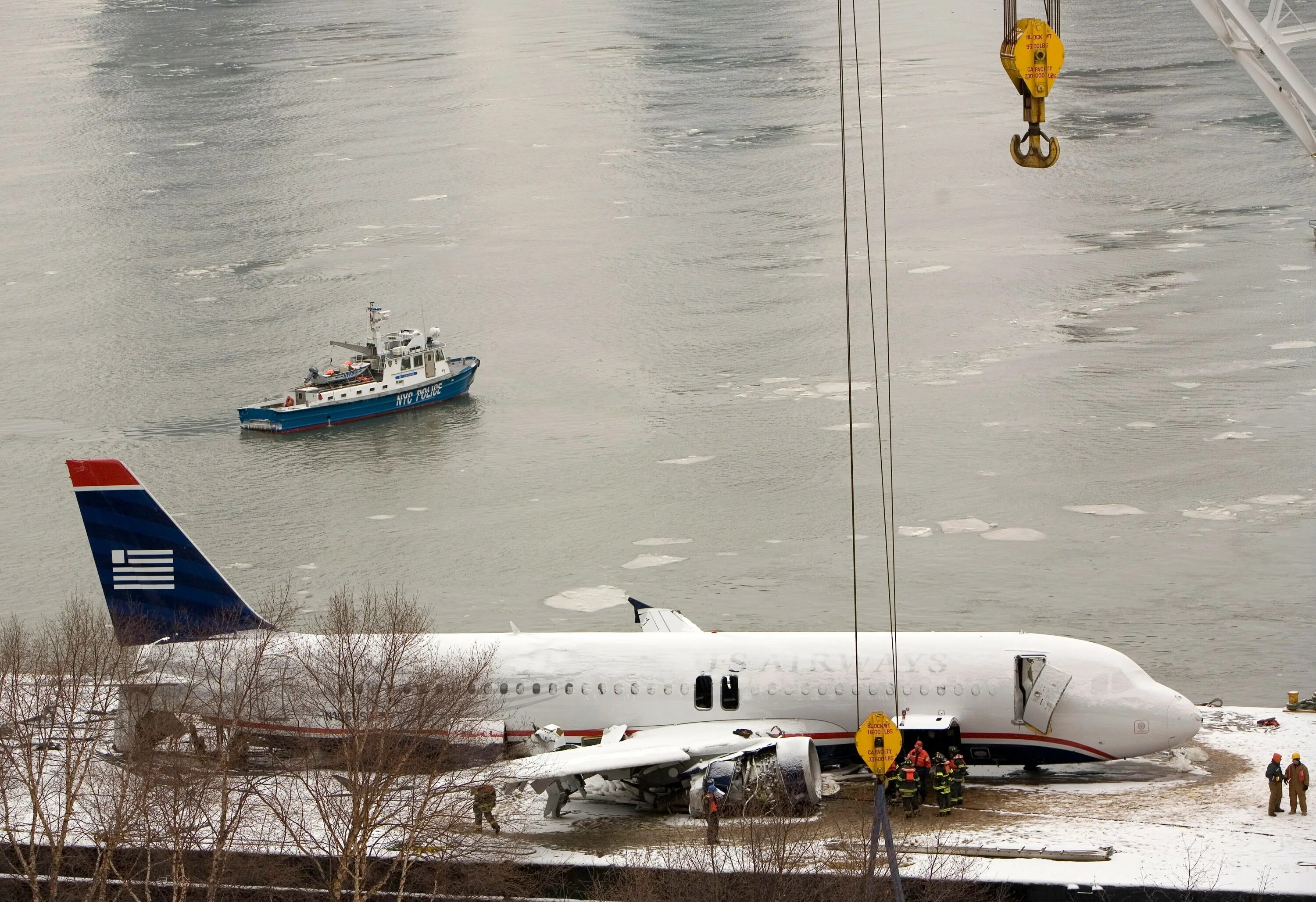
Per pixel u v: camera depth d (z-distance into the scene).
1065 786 117.81
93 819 105.50
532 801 115.62
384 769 105.19
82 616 153.88
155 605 128.38
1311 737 129.75
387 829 104.31
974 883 93.75
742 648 121.12
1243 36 94.56
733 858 98.06
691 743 113.31
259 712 113.25
